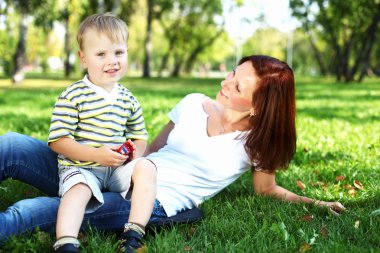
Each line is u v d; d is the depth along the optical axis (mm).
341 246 2479
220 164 3033
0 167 2811
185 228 2816
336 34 32094
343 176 4066
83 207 2492
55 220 2561
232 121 3051
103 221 2689
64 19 25797
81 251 2436
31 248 2365
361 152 5074
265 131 2957
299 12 32125
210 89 18312
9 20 36156
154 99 11820
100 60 2756
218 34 43062
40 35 49438
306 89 18859
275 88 2893
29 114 8383
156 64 70188
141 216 2549
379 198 3463
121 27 2836
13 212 2502
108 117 2775
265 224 2744
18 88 17781
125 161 2779
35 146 2916
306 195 3674
